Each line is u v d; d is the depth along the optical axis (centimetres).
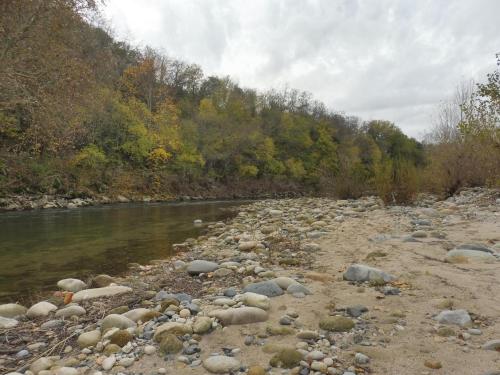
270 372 252
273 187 4541
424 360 255
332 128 6184
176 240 901
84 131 2192
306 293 405
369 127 7412
